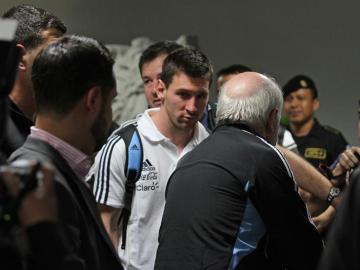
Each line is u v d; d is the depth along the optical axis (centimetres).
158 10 828
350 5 796
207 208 313
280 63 812
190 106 377
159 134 379
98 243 251
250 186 309
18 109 316
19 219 192
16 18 320
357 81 795
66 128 252
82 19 825
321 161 622
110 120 261
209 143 328
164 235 323
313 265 313
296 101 641
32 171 189
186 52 384
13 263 195
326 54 802
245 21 818
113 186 372
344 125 799
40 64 252
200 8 823
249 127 327
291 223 310
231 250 308
